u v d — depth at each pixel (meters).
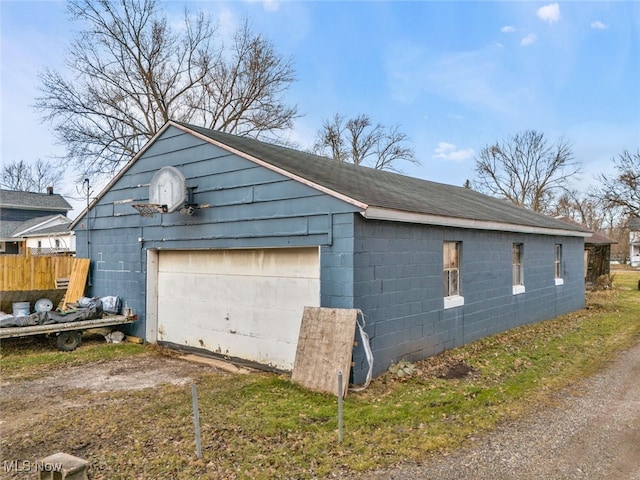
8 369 6.73
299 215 6.14
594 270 21.77
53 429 4.33
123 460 3.65
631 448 3.90
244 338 7.14
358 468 3.49
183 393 5.45
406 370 6.06
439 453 3.76
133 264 8.95
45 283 9.54
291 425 4.30
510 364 6.69
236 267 7.31
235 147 7.16
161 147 8.39
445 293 7.65
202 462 3.59
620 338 8.84
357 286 5.57
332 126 36.88
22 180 43.66
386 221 6.12
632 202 24.70
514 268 10.12
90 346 8.44
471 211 8.30
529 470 3.49
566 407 4.93
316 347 5.60
